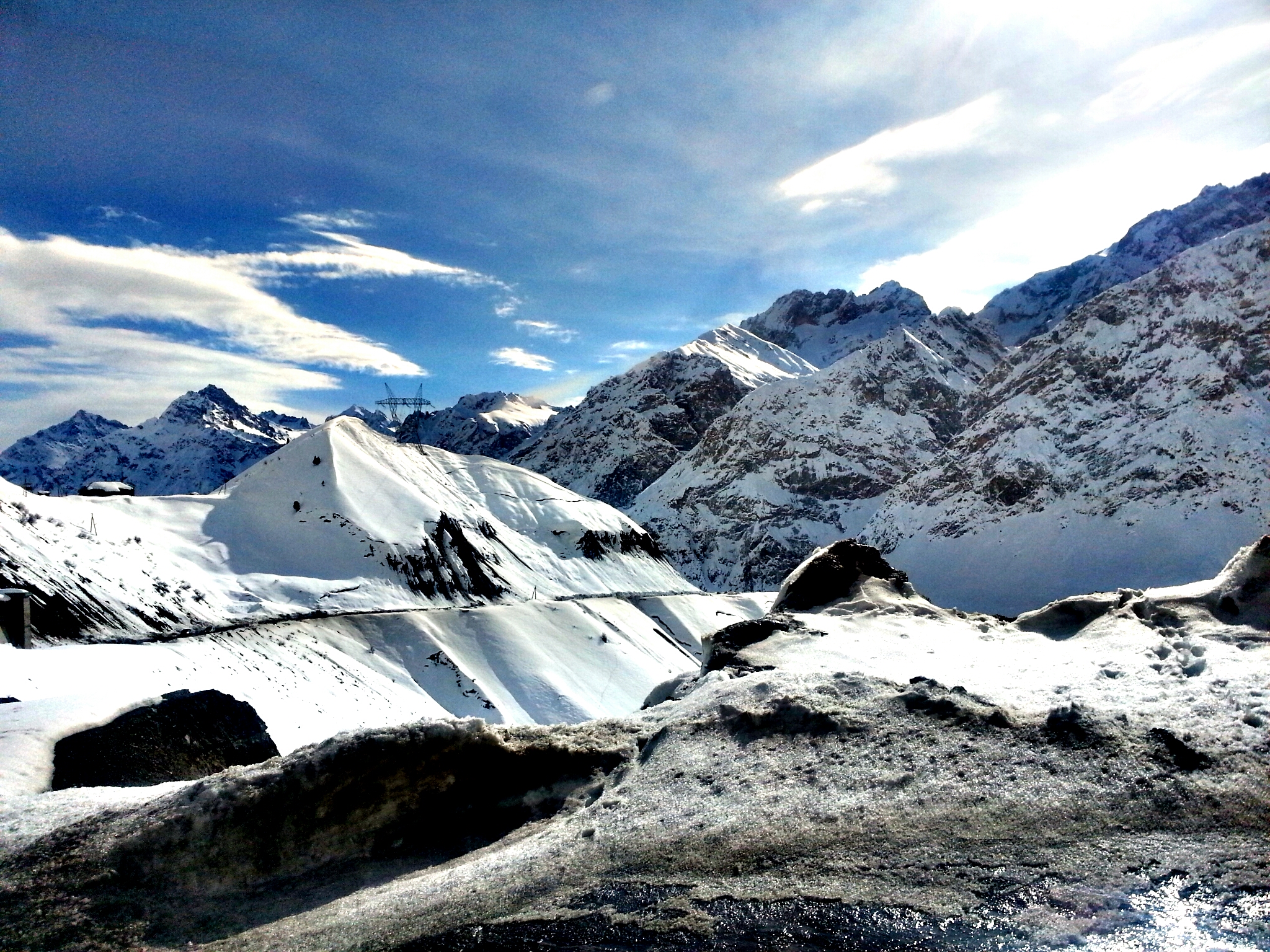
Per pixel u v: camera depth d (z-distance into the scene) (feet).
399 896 22.09
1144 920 16.12
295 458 264.52
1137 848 18.66
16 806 28.37
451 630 207.10
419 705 168.96
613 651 231.91
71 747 37.45
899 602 48.14
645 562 353.51
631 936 17.92
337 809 26.21
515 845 24.57
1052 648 36.58
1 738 36.55
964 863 19.02
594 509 368.07
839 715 27.04
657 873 20.62
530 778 28.58
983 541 449.48
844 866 19.56
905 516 515.50
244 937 21.21
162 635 146.41
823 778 23.89
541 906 19.85
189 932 21.79
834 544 55.62
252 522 230.07
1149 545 384.27
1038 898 17.31
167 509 223.92
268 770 26.37
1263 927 15.35
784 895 18.69
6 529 144.05
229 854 24.50
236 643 156.56
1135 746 22.48
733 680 32.81
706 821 22.85
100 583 151.02
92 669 96.63
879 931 16.89
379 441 314.55
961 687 28.30
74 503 196.24
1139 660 31.63
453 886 21.99
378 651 187.11
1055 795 21.08
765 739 26.99
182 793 25.94
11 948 20.93
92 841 24.59
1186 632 35.04
